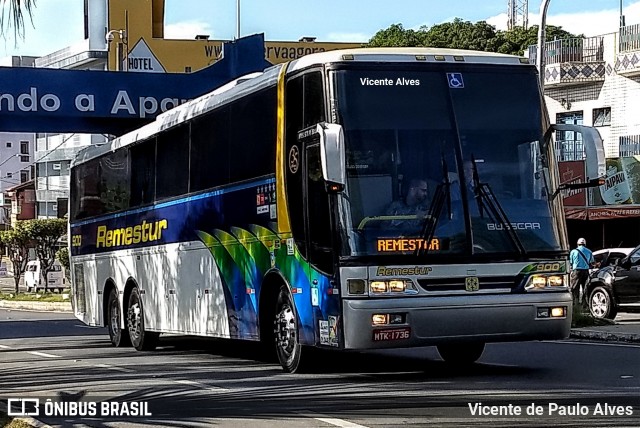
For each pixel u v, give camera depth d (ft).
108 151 71.05
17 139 381.19
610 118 137.08
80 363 56.59
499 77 43.16
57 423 34.99
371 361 52.65
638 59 132.57
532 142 42.98
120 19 223.10
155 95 88.07
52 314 125.39
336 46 231.50
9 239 201.26
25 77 84.99
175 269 58.54
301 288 43.70
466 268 41.14
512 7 237.04
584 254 88.48
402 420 33.09
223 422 34.01
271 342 48.62
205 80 89.56
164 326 60.54
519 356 53.57
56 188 274.77
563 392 38.91
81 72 86.43
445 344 42.01
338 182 38.99
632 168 130.82
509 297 41.39
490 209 41.78
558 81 140.77
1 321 106.93
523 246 41.86
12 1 33.12
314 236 42.47
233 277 50.80
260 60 91.50
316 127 39.91
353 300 40.22
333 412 35.12
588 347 58.65
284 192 45.01
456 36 197.88
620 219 134.82
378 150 41.16
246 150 49.06
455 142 41.96
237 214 50.11
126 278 66.95
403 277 40.52
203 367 52.75
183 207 57.11
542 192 42.78
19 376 50.29
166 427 33.50
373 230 40.57
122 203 67.62
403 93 41.91
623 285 85.10
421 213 41.09
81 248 77.36
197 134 55.26
